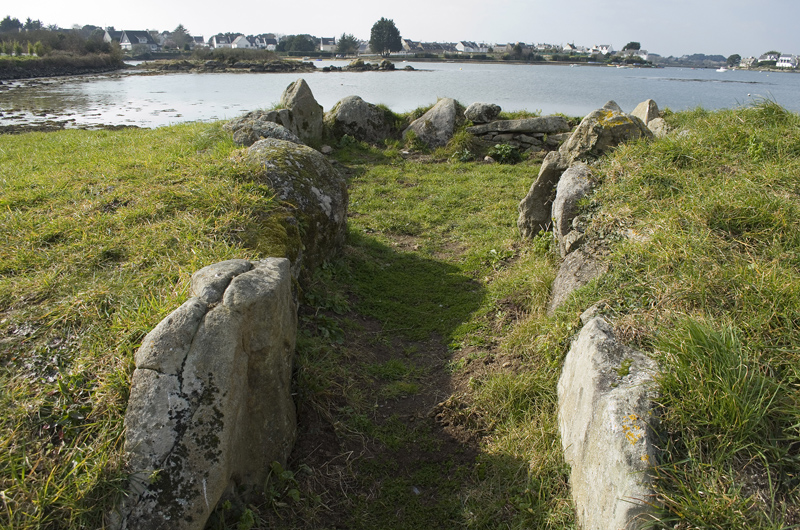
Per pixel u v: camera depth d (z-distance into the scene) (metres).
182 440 2.37
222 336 2.54
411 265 5.88
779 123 5.63
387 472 3.19
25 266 3.76
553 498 2.83
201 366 2.48
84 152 8.10
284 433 3.02
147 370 2.48
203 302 2.67
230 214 4.29
